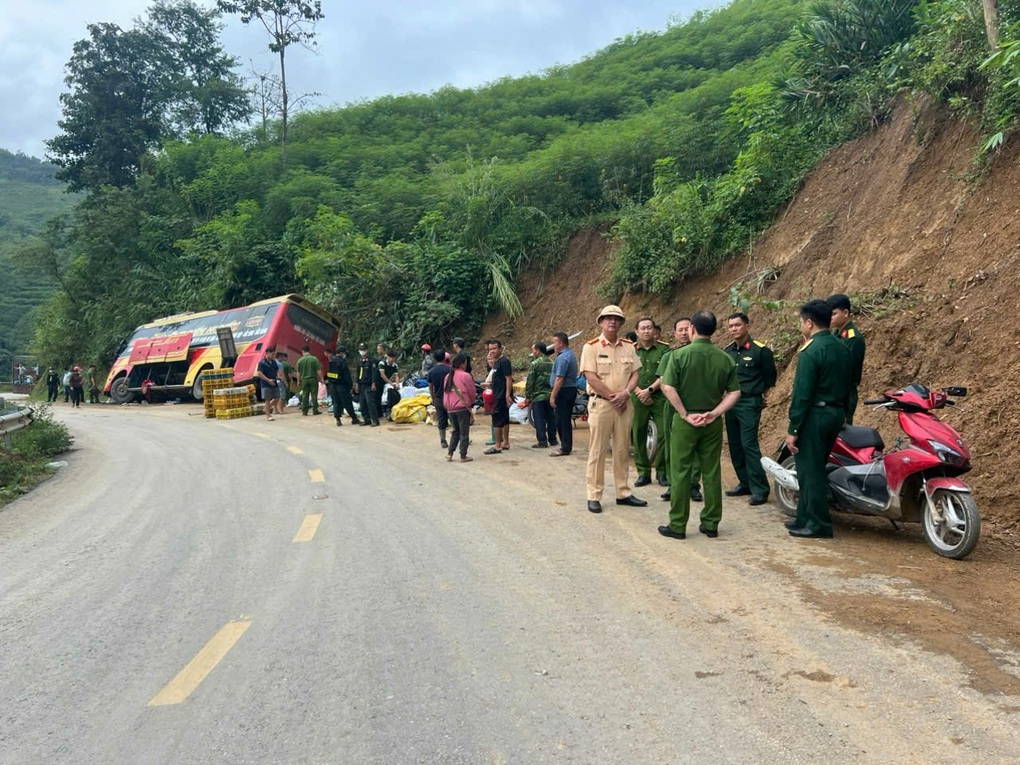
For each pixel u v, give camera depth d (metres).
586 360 7.37
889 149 11.87
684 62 31.64
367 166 30.23
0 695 3.98
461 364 10.79
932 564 5.45
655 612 4.65
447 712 3.52
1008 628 4.24
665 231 15.66
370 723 3.45
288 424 17.25
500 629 4.48
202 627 4.77
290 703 3.69
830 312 6.19
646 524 6.85
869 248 10.77
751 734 3.20
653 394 8.41
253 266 27.22
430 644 4.31
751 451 7.61
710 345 6.27
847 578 5.17
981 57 9.79
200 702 3.75
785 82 14.91
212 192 34.00
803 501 6.30
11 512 9.00
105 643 4.61
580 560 5.79
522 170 22.23
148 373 27.02
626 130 21.28
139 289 32.97
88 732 3.53
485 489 8.67
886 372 8.52
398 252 22.52
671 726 3.29
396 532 6.86
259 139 39.81
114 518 8.23
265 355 19.70
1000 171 9.07
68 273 37.72
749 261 13.84
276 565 6.02
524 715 3.45
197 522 7.72
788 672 3.77
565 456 10.86
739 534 6.44
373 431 15.06
